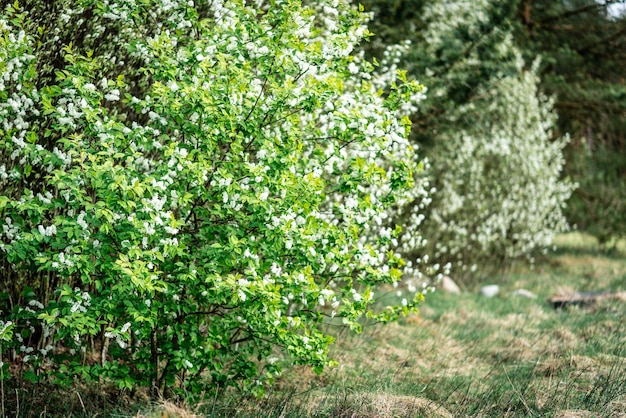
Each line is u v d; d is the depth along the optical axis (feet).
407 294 29.99
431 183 31.83
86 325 14.78
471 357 22.91
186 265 15.55
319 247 15.88
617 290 32.99
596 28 45.62
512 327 26.40
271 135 15.61
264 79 16.53
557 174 38.70
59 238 14.24
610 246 49.62
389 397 16.71
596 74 46.42
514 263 39.60
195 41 15.84
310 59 15.98
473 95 31.76
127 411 16.05
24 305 17.79
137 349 16.25
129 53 17.44
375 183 16.80
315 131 17.07
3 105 14.42
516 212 36.47
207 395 17.02
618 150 49.32
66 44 17.48
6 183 16.15
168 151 14.24
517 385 18.93
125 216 14.35
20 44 14.60
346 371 20.33
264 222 15.19
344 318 16.14
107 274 14.56
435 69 28.96
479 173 34.32
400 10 29.68
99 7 15.51
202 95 14.30
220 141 16.05
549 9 44.91
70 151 13.87
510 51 31.63
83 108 14.11
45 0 17.20
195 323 16.19
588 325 25.84
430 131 30.58
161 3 15.90
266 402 17.51
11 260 13.96
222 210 15.55
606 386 17.54
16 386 17.21
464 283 35.83
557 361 20.71
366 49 29.25
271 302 14.35
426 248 32.32
